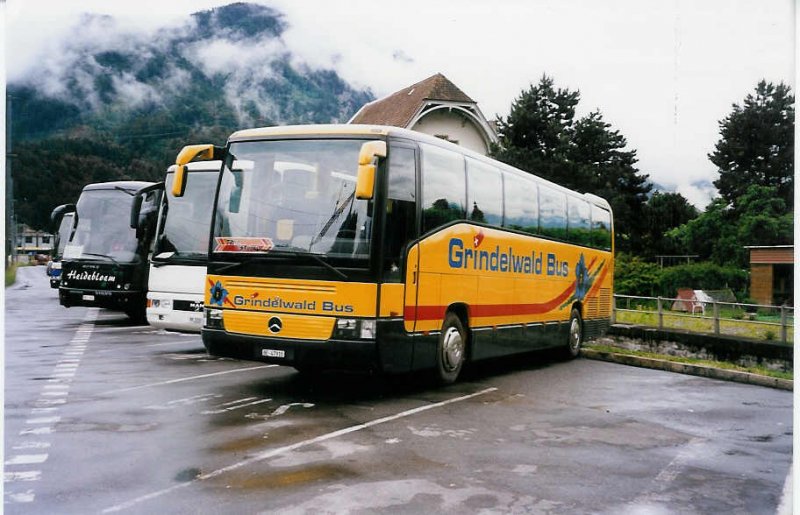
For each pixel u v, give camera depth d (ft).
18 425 26.58
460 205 37.96
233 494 19.16
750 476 22.52
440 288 35.70
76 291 65.05
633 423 30.19
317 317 30.66
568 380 43.24
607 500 19.54
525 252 46.42
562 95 151.43
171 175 50.93
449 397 35.04
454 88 131.13
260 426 27.04
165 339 56.70
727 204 169.99
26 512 17.71
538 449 24.82
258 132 33.68
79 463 21.80
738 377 46.55
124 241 64.90
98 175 250.78
